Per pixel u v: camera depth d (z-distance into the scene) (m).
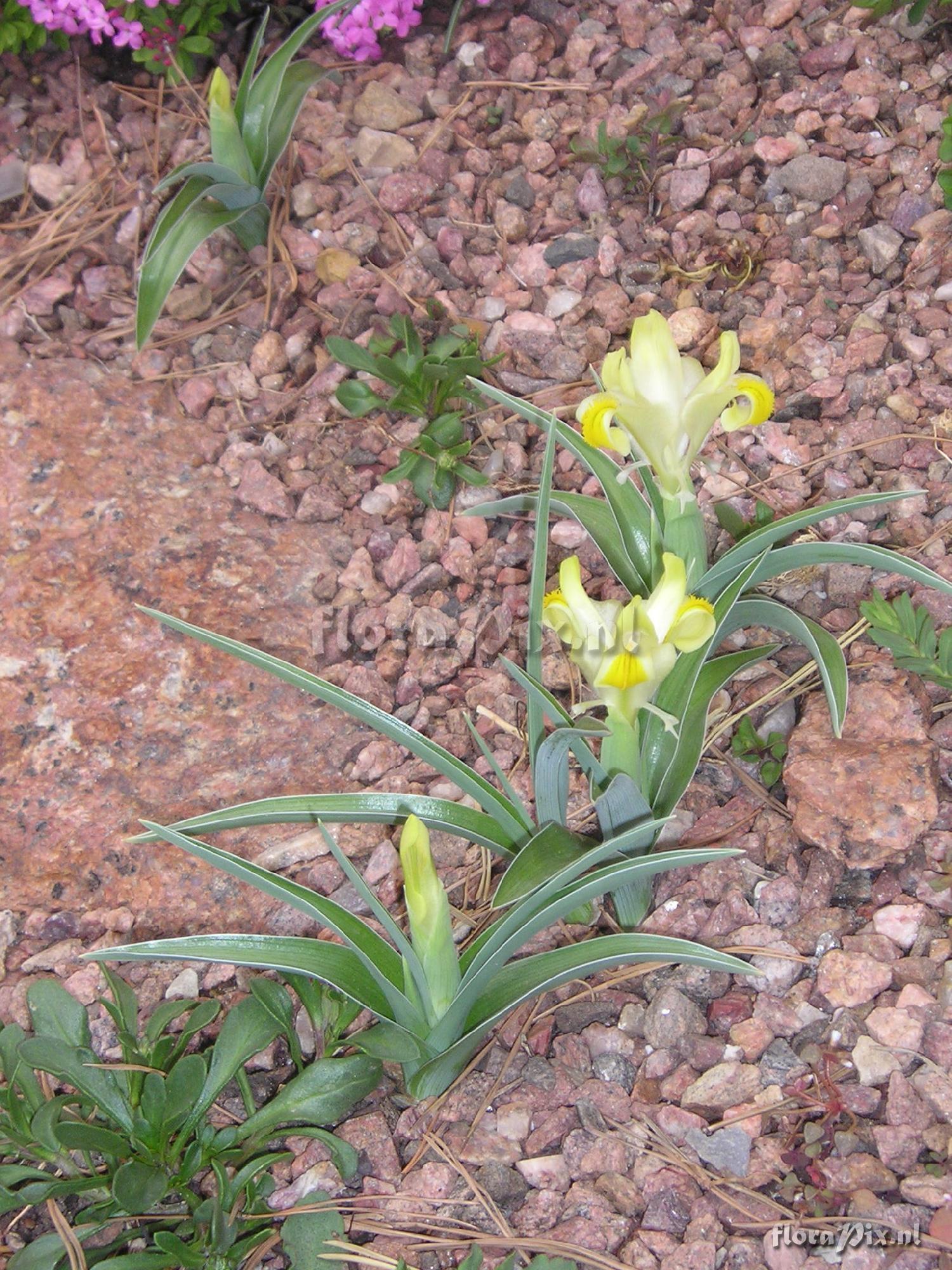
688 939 0.50
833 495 0.62
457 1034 0.45
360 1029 0.49
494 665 0.60
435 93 0.80
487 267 0.73
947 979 0.46
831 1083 0.44
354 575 0.62
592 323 0.70
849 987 0.47
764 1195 0.43
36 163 0.79
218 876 0.54
